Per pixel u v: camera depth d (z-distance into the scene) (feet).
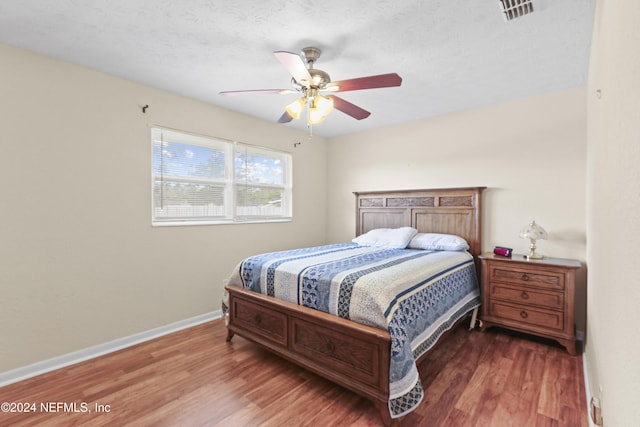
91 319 7.97
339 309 6.27
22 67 6.89
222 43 6.66
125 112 8.53
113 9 5.52
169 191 9.70
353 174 14.28
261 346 7.70
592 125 6.36
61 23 5.94
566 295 8.06
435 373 7.00
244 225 11.60
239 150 11.55
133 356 7.88
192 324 10.04
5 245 6.73
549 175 9.48
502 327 9.59
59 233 7.45
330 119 12.16
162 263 9.36
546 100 9.50
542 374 6.96
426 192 11.83
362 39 6.47
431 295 6.97
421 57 7.24
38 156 7.13
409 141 12.45
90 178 7.92
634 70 2.19
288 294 7.31
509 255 9.48
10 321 6.79
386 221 13.02
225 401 6.03
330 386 6.55
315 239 14.67
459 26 6.00
